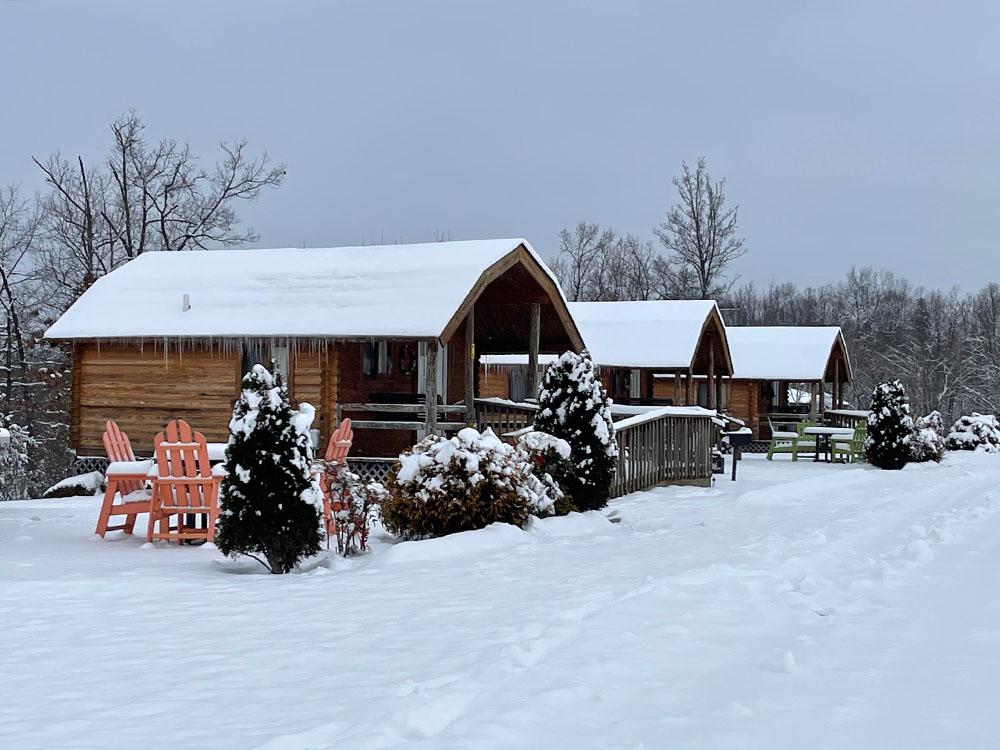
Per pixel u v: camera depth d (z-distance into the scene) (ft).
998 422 148.77
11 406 126.82
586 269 240.32
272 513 33.35
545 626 22.97
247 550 33.71
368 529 40.50
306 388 68.59
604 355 113.70
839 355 144.36
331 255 75.41
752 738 15.11
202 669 19.76
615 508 56.65
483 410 71.72
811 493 67.92
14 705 17.38
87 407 73.41
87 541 41.50
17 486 118.32
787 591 26.91
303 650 21.25
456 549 37.06
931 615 24.79
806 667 19.58
